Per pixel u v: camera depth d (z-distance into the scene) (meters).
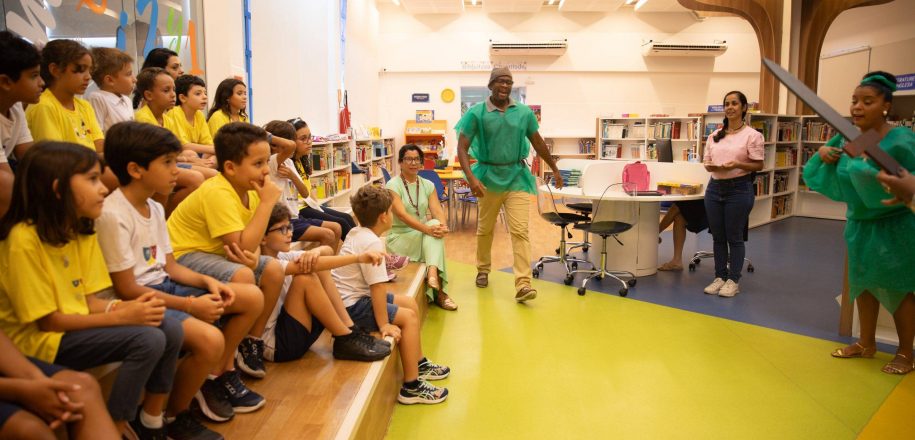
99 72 2.56
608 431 2.40
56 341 1.35
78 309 1.41
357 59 10.23
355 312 2.67
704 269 5.36
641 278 5.00
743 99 4.22
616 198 4.66
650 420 2.49
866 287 2.99
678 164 5.21
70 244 1.41
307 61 7.55
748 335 3.54
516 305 4.14
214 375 1.86
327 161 7.27
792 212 9.10
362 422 1.94
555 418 2.51
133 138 1.62
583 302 4.23
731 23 11.88
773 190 8.44
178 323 1.52
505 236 7.09
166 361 1.48
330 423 1.83
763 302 4.25
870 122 2.75
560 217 5.03
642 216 5.04
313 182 6.62
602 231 4.43
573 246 6.02
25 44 1.72
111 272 1.57
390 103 12.33
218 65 4.43
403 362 2.67
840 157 2.96
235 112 3.70
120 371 1.39
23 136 1.92
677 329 3.64
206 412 1.82
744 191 4.28
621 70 12.03
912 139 2.64
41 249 1.34
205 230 2.06
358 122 10.28
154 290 1.64
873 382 2.85
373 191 2.77
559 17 12.00
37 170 1.31
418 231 4.11
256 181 2.04
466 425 2.45
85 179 1.36
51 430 1.18
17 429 1.14
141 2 3.46
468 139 4.14
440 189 7.14
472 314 3.94
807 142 9.09
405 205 4.09
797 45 8.95
